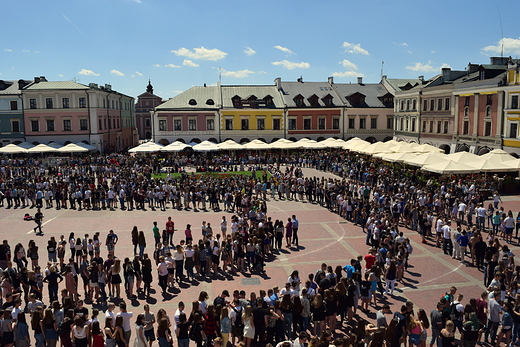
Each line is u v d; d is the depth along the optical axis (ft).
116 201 118.42
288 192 128.47
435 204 100.89
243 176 148.87
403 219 100.58
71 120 220.23
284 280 65.16
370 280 54.60
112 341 40.75
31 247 67.62
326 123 232.94
